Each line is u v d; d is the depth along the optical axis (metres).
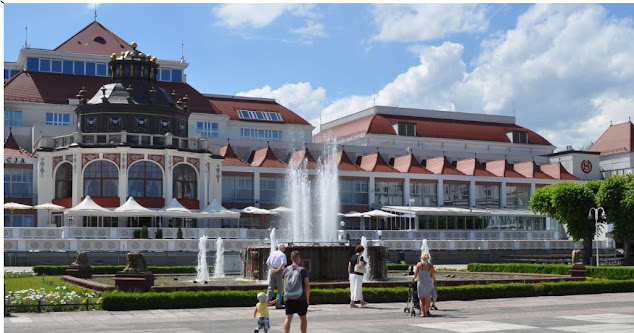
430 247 74.31
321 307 29.33
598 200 73.56
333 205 90.00
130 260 31.36
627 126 126.19
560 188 75.75
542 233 88.62
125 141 75.12
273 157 92.94
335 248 39.69
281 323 23.66
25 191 80.12
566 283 36.22
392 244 72.56
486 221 96.44
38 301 27.47
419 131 119.00
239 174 88.94
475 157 105.62
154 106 80.12
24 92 95.00
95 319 24.75
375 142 115.62
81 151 74.75
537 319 24.42
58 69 101.69
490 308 28.78
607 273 49.25
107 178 74.56
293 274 19.06
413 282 26.56
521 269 54.09
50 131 89.81
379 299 31.28
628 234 72.56
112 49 107.62
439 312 27.19
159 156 76.00
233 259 62.47
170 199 75.81
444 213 91.94
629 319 24.25
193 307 28.59
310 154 95.50
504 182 103.88
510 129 127.12
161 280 41.84
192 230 67.56
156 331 21.52
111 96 80.62
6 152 80.75
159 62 106.94
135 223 75.31
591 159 117.81
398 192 97.81
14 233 61.47
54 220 77.44
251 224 87.81
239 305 29.28
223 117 104.31
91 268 46.81
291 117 112.56
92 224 74.25
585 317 25.00
